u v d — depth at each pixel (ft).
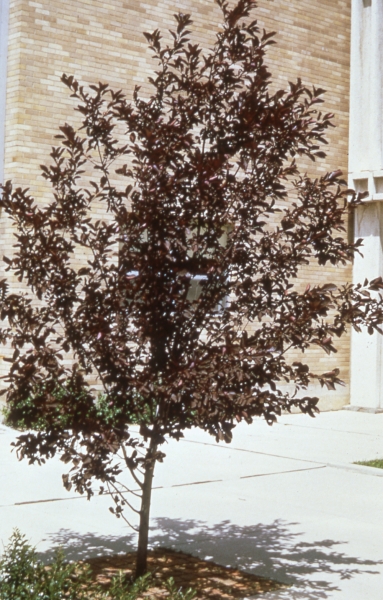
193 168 18.15
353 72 55.01
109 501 27.32
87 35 43.34
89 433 17.60
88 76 43.42
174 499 28.09
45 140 41.75
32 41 41.39
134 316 18.08
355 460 36.42
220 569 20.39
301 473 33.47
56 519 24.76
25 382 17.71
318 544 22.89
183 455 36.60
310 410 18.21
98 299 17.93
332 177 19.43
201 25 47.65
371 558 21.61
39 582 16.42
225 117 19.24
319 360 54.13
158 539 22.94
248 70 19.69
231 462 35.35
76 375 18.16
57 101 42.19
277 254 19.06
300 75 53.26
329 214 19.04
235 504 27.58
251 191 18.80
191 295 21.31
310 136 19.17
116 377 17.79
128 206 35.91
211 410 17.16
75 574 19.10
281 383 51.78
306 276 52.60
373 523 25.44
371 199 53.52
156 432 18.38
